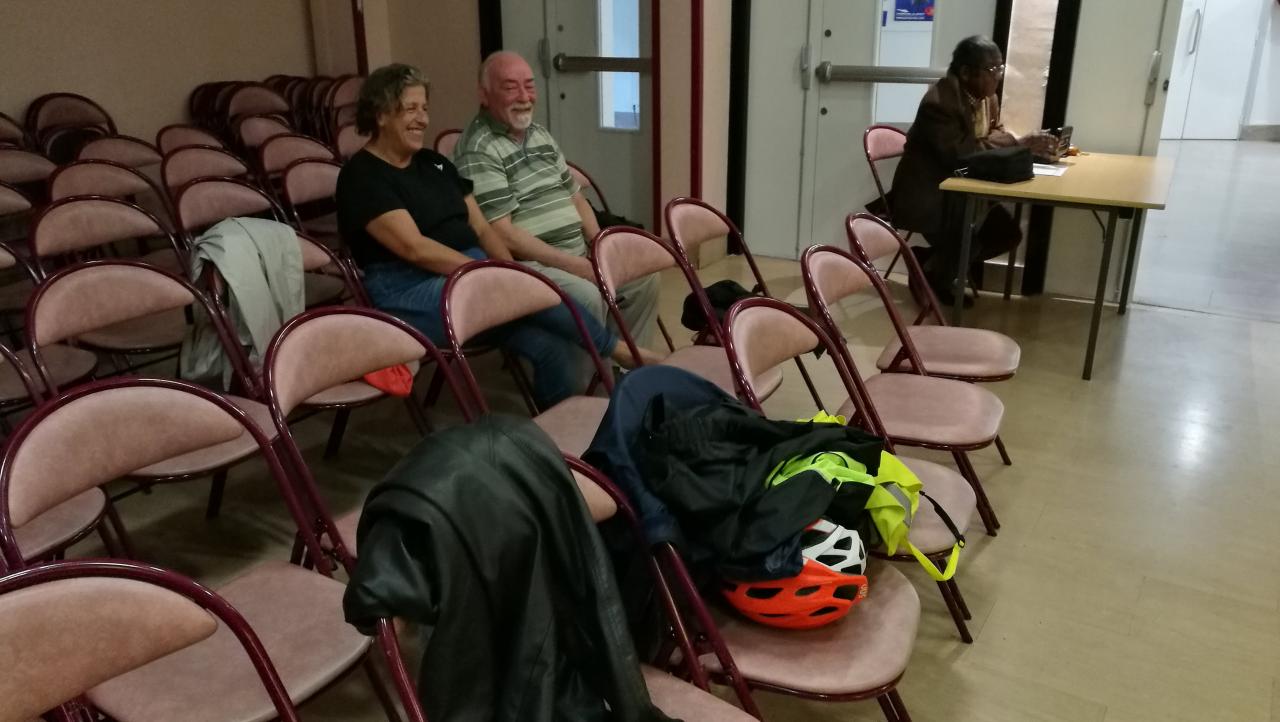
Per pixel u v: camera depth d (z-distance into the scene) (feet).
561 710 4.12
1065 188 11.14
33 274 9.08
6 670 3.44
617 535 4.90
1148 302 14.03
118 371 10.06
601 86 17.26
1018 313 13.58
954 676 6.48
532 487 4.07
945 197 13.21
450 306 7.03
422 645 4.50
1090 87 13.44
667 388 5.52
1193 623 6.97
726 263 16.56
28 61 15.33
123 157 13.57
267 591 5.25
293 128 16.83
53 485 4.91
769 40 15.69
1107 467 9.20
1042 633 6.89
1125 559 7.75
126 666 3.77
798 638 4.93
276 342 5.95
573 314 7.93
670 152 15.74
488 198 10.15
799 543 4.81
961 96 12.97
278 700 4.21
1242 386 11.01
